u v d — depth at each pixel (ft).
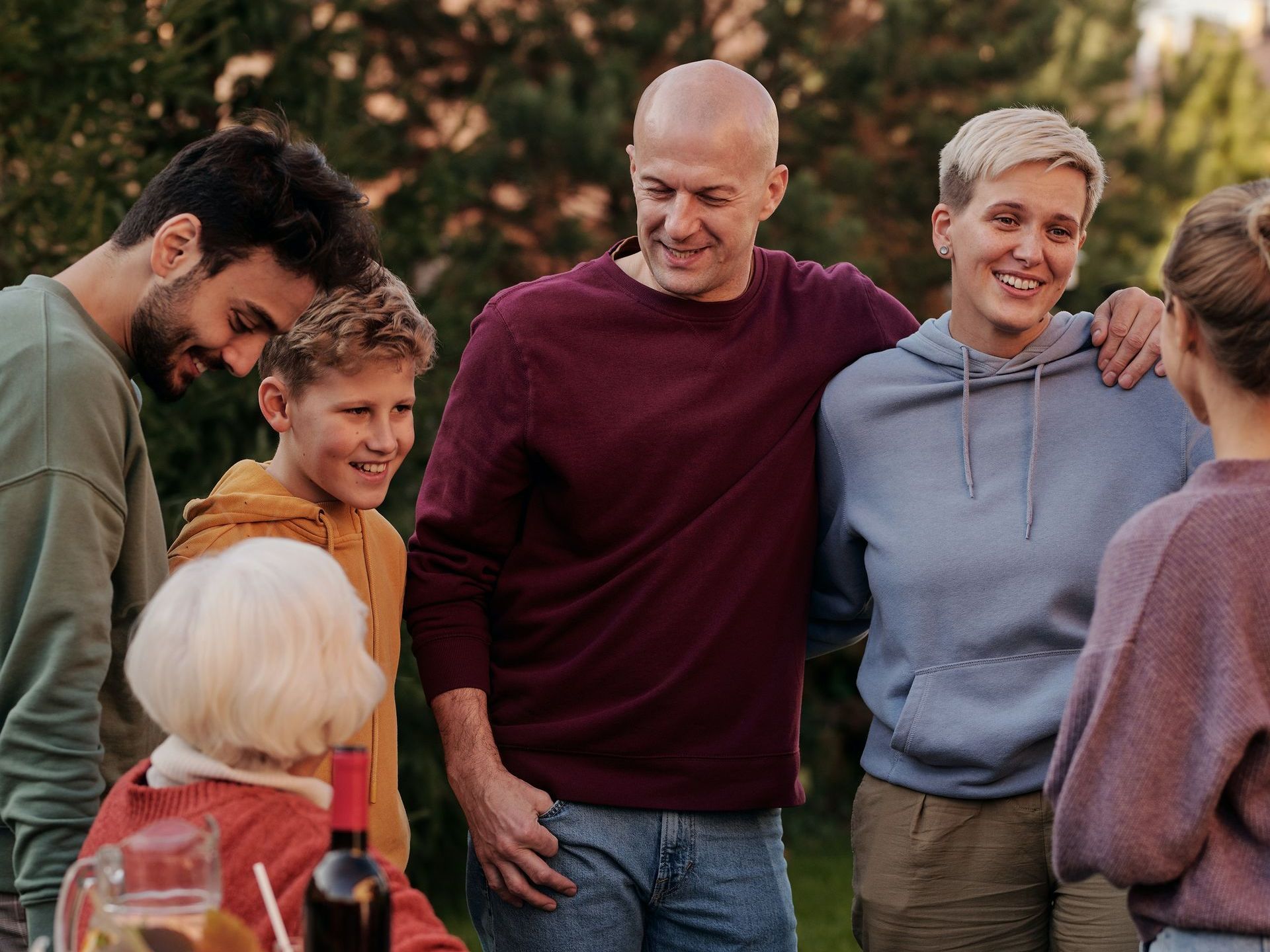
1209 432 8.02
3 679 5.96
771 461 8.60
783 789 8.69
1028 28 25.85
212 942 4.50
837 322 8.93
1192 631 5.37
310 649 5.03
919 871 8.18
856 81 24.89
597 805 8.49
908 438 8.43
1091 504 7.99
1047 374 8.26
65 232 14.44
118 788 5.27
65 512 5.99
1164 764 5.37
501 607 8.84
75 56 15.29
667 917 8.71
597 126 22.80
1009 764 7.91
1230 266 5.45
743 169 8.26
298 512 7.66
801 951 18.35
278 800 5.10
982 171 8.05
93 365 6.22
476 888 8.89
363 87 19.67
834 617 9.11
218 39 18.02
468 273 20.31
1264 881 5.34
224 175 6.52
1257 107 32.53
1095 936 7.78
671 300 8.64
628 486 8.48
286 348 7.58
